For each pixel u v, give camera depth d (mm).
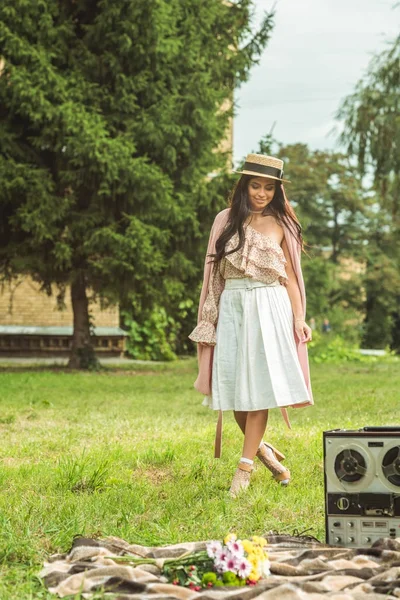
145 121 17453
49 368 19500
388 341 50750
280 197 5688
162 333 26375
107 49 17859
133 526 4609
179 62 18266
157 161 18219
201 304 5750
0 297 25359
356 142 22641
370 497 4004
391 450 3982
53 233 17062
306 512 4984
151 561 3660
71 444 7945
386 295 50781
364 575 3520
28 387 14195
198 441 7742
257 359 5465
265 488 5586
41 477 6016
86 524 4582
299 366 5492
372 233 54531
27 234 18031
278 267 5508
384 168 22422
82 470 5941
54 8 17547
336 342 28438
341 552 3863
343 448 4035
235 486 5461
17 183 16969
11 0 17094
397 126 22000
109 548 3906
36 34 17359
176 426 9211
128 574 3494
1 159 17156
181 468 6461
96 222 17344
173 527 4566
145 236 17062
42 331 25281
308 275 41000
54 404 11766
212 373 5641
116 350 26172
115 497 5320
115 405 11719
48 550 4094
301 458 6770
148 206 17594
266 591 3211
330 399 12180
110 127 17516
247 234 5570
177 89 18266
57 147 17125
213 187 18531
